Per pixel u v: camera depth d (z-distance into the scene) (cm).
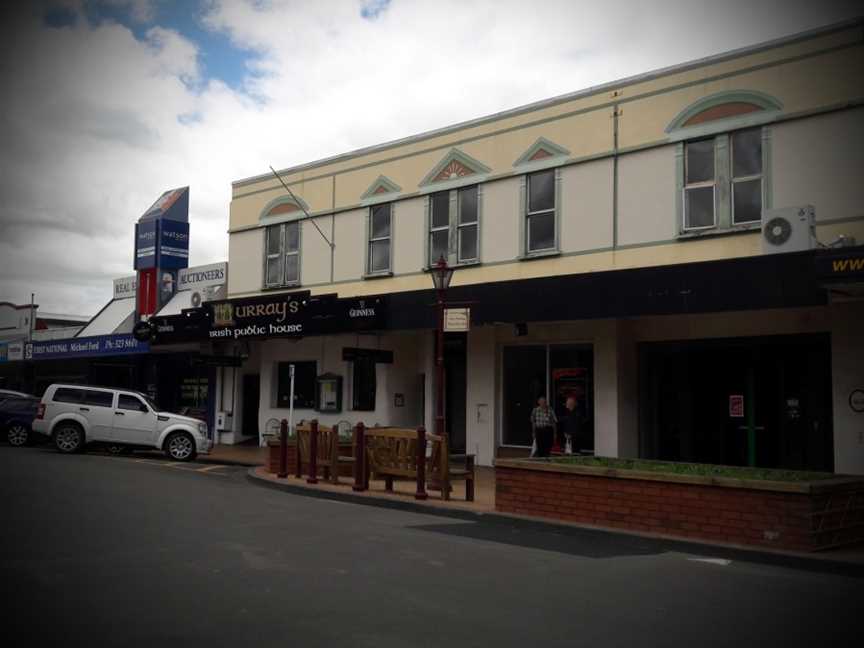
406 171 2067
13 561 783
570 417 1677
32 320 3569
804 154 1434
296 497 1377
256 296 2316
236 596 666
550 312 1578
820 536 905
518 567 826
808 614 670
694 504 977
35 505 1138
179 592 676
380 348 2136
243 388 2661
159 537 921
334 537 959
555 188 1759
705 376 1647
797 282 1283
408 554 870
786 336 1527
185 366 2838
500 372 1886
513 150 1839
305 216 2314
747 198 1503
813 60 1430
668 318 1673
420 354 2191
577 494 1081
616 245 1655
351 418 2208
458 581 748
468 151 1928
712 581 792
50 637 551
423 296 1806
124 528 973
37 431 2061
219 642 545
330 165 2264
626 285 1476
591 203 1698
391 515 1194
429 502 1262
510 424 1866
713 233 1522
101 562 784
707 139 1556
